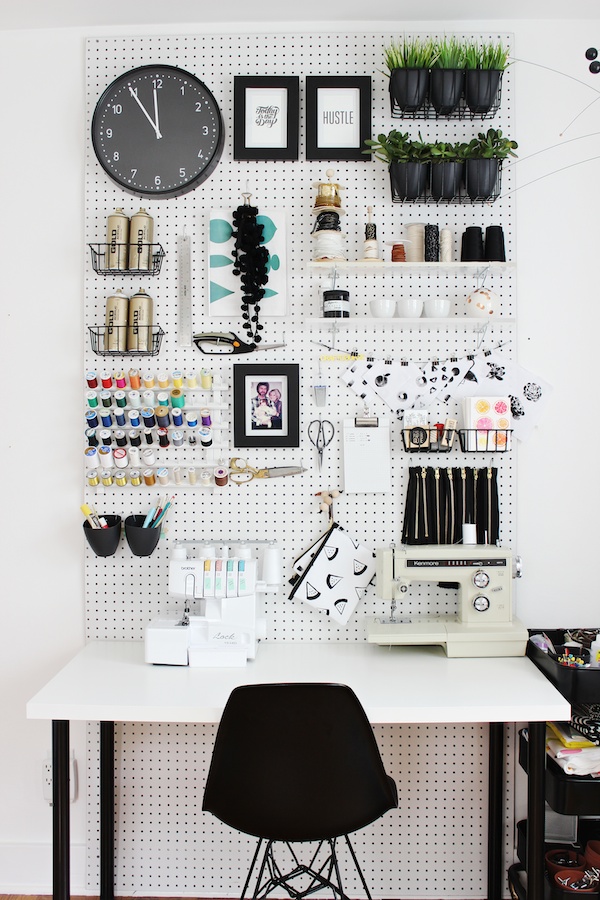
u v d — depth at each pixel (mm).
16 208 2404
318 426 2387
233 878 2436
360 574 2373
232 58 2363
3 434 2434
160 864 2447
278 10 2285
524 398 2391
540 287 2387
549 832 2342
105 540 2287
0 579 2453
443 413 2387
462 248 2297
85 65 2379
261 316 2375
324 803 1762
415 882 2426
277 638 2408
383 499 2391
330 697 1700
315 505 2389
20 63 2391
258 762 1746
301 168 2373
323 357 2377
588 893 2025
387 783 1791
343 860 2426
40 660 2459
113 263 2293
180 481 2355
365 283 2383
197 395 2357
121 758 2441
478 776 2416
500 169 2271
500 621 2238
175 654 2148
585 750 1992
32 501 2438
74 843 2455
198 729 2428
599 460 2402
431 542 2361
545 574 2416
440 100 2201
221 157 2381
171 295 2387
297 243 2381
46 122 2396
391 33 2361
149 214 2385
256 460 2396
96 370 2385
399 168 2213
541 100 2367
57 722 1958
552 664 2029
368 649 2316
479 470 2359
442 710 1836
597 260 2387
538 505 2410
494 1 2238
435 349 2389
